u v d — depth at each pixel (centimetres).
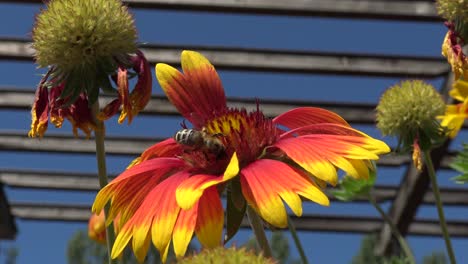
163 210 31
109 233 34
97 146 36
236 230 31
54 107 38
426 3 114
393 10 113
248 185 31
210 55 125
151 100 135
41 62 37
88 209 170
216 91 35
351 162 31
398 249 157
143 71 38
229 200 32
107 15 37
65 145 148
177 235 30
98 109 37
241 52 125
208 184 30
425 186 143
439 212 44
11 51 118
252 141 33
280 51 125
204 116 35
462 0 45
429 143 50
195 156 33
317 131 34
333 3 113
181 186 30
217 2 110
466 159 44
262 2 111
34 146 147
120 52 37
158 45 124
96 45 37
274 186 30
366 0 113
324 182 33
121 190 33
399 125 50
